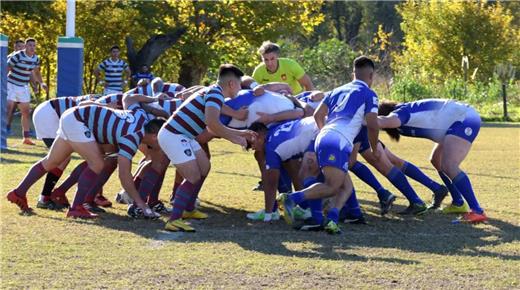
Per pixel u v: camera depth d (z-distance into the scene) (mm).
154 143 17516
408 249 14789
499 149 34688
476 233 16469
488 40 70562
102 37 56125
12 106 35188
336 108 16234
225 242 15164
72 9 30906
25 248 14258
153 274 12641
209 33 56594
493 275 12875
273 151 17203
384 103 18609
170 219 16297
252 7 55094
